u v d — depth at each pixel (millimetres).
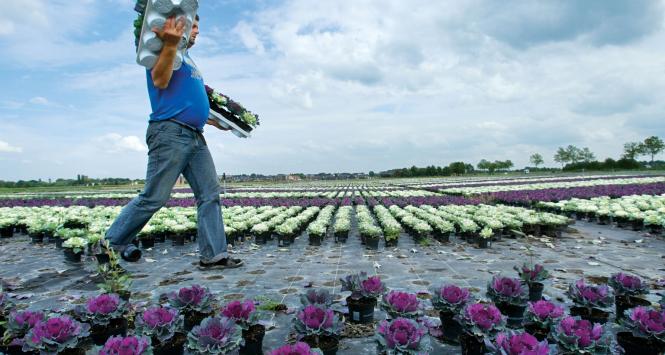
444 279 5980
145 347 2732
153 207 6207
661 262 6938
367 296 4016
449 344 3715
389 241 9070
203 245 6906
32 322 3279
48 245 10102
